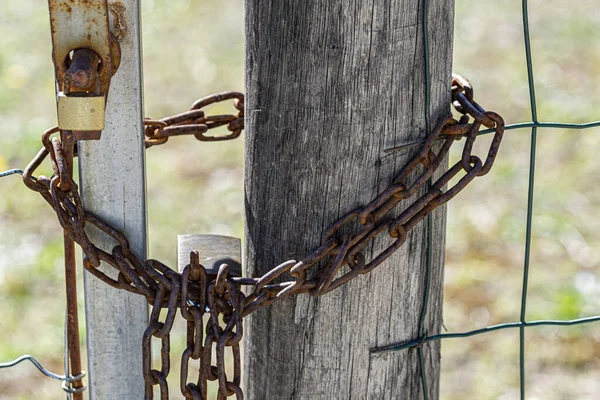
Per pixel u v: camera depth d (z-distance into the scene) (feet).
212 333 9.89
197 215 33.42
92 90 8.61
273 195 10.87
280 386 11.68
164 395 9.82
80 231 9.90
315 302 11.06
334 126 10.31
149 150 38.09
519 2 56.90
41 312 27.63
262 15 10.32
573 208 33.60
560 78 45.98
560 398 24.20
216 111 43.68
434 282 11.67
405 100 10.30
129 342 10.97
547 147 38.17
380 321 11.28
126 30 9.53
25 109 42.57
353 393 11.58
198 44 52.31
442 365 25.44
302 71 10.20
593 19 53.67
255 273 11.38
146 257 10.62
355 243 10.39
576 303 27.91
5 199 33.73
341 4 9.86
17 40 51.70
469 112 10.65
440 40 10.36
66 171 9.80
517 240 31.65
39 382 24.67
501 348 26.11
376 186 10.55
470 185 35.14
